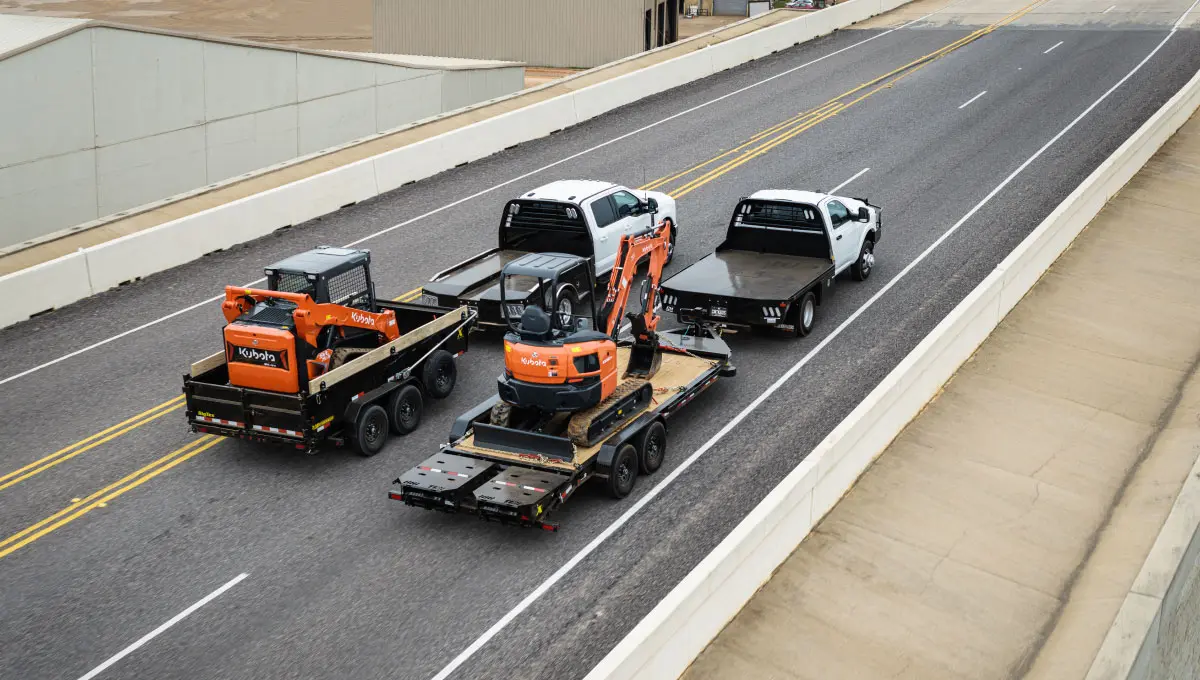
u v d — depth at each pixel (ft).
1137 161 87.66
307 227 83.15
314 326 46.73
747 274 60.44
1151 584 39.42
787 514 40.88
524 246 65.77
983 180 85.15
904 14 157.07
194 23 269.03
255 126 107.86
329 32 264.93
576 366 43.68
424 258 74.79
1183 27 132.26
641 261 70.85
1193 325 64.49
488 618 37.45
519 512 40.04
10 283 66.33
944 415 53.62
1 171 87.92
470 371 58.18
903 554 42.42
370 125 119.96
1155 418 54.65
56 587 39.91
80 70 91.35
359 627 37.17
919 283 66.44
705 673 35.12
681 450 48.37
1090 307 66.03
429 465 43.65
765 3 216.74
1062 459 50.39
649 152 98.12
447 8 173.06
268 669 35.22
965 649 37.45
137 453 50.03
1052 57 123.85
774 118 107.04
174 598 39.06
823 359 57.06
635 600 38.17
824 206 62.59
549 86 114.42
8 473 48.42
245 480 47.34
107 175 95.66
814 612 38.60
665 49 128.98
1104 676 34.96
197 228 77.20
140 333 64.85
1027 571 42.09
